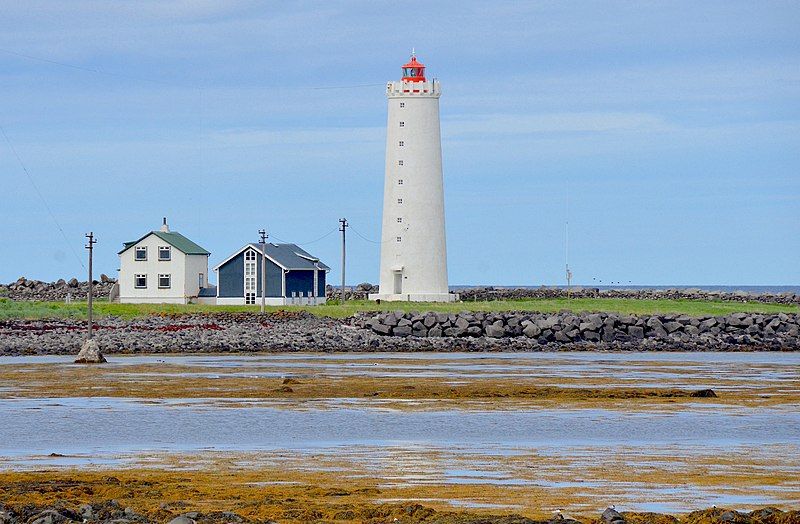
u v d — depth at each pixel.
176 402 74.81
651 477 47.88
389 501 42.56
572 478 47.66
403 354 126.62
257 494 43.56
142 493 43.62
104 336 130.88
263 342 130.50
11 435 60.06
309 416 67.75
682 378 96.44
